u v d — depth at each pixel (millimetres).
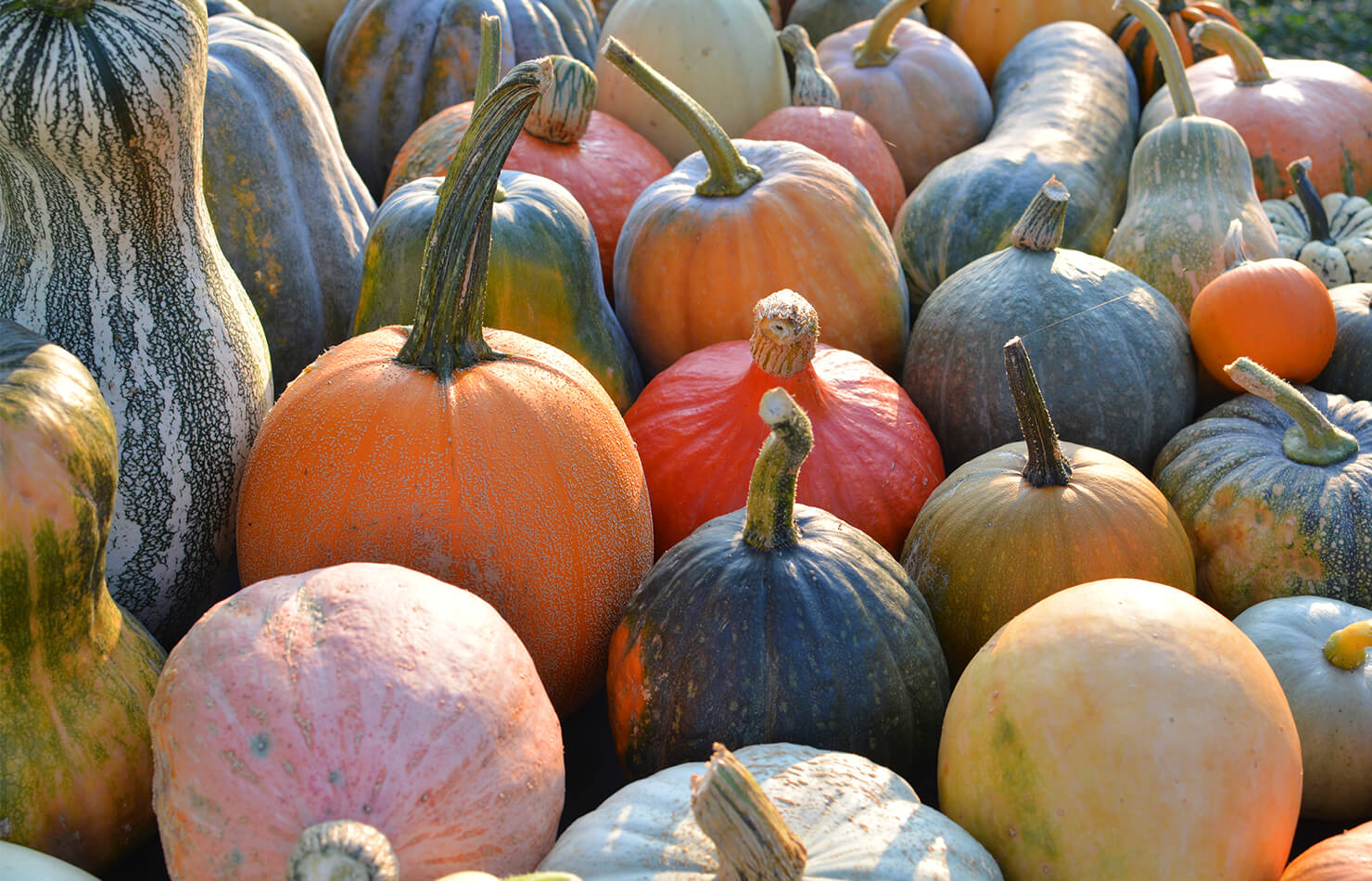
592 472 1543
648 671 1501
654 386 1750
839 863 1375
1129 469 1627
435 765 1362
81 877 1405
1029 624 1451
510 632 1438
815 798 1407
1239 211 1936
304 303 1849
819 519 1538
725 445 1678
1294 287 1748
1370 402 1709
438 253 1518
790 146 1884
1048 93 2217
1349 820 1537
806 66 2191
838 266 1818
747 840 1308
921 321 1827
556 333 1753
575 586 1534
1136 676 1406
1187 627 1426
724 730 1479
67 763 1440
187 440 1562
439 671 1384
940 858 1387
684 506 1677
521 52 2152
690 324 1835
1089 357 1738
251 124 1818
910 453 1701
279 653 1380
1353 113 2182
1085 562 1574
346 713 1361
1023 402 1583
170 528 1566
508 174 1797
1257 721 1404
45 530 1396
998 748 1424
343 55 2141
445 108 2117
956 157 2107
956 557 1600
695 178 1879
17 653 1422
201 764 1360
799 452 1456
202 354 1569
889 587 1517
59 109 1464
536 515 1516
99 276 1536
